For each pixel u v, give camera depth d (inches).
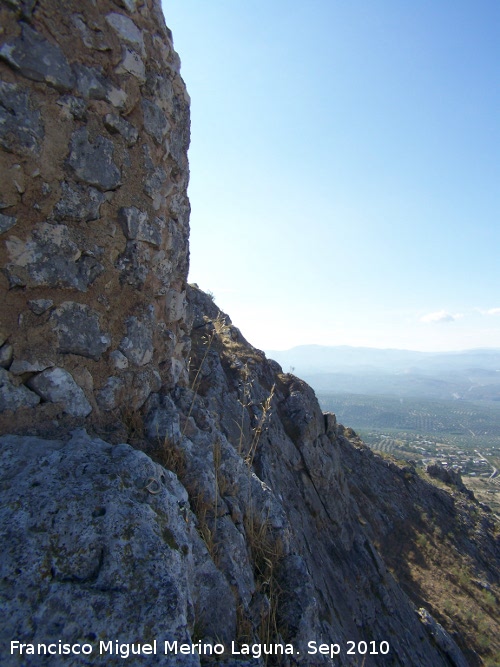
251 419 387.5
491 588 693.9
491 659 536.7
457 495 1029.2
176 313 166.6
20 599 69.7
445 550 749.9
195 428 150.2
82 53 113.3
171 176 157.5
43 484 87.7
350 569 421.4
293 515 357.4
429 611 570.9
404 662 363.6
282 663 110.1
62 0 108.3
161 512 94.7
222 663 91.9
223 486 142.3
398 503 836.6
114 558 79.3
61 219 110.2
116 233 126.1
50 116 105.9
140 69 131.6
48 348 107.7
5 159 97.7
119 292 128.8
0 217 98.3
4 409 98.9
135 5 132.5
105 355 123.2
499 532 908.6
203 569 106.3
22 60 99.5
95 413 118.0
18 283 102.3
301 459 462.0
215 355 416.8
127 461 100.8
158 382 148.8
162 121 144.8
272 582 130.9
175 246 161.0
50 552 76.7
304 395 518.0
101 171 119.3
